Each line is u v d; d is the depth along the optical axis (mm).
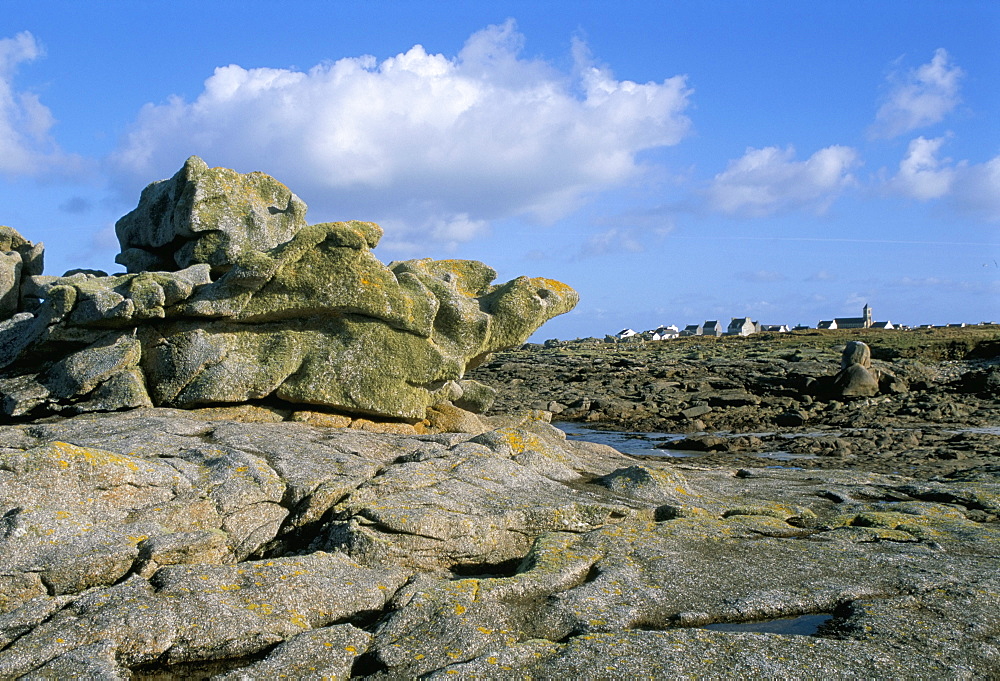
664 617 10227
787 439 32562
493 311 21047
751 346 86125
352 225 19250
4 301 23281
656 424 41688
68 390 18031
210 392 18391
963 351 63375
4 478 11594
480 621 9859
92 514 11852
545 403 47750
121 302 17984
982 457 26562
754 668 8773
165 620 9367
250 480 13539
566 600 10453
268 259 18594
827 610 10648
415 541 12352
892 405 41969
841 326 152375
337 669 8844
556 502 14164
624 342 116375
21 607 9500
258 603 10031
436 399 20812
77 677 8320
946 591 11062
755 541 13188
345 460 15211
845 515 15258
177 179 21969
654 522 14344
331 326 19578
